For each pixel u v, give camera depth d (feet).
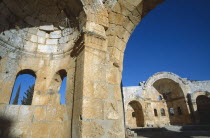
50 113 13.28
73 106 10.69
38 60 15.78
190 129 45.52
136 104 69.72
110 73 11.28
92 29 12.03
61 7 15.61
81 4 12.50
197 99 73.20
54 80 15.29
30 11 16.20
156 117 72.79
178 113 71.51
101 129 8.89
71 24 16.15
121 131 9.76
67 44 15.80
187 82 71.10
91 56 10.80
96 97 9.65
